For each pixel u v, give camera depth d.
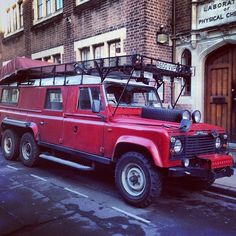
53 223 4.39
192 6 9.33
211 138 5.49
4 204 5.11
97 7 11.62
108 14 11.12
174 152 4.79
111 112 5.71
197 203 5.34
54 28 14.25
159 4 9.93
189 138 5.06
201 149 5.30
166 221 4.54
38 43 15.56
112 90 5.99
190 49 9.59
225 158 5.24
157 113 5.73
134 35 10.04
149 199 4.89
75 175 7.08
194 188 6.05
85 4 12.18
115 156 5.47
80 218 4.59
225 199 5.56
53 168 7.68
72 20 12.98
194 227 4.34
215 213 4.89
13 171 7.32
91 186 6.24
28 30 16.39
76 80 6.51
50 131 6.98
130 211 4.90
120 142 5.25
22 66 8.42
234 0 8.36
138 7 9.85
